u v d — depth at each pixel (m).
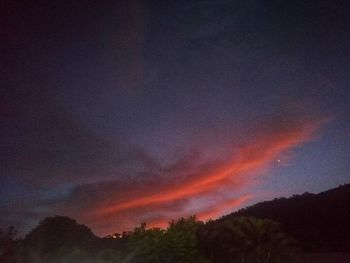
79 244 14.63
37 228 14.71
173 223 16.28
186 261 15.13
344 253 19.62
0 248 13.49
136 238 15.09
